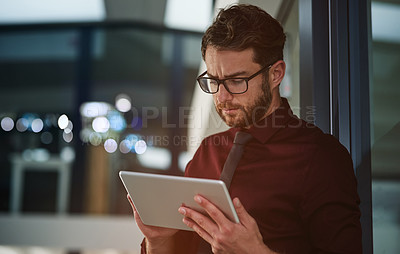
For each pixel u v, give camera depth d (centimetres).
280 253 115
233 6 132
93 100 787
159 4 680
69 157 672
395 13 146
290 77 208
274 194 123
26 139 676
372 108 157
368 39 159
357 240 113
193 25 765
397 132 144
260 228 123
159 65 825
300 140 128
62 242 539
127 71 813
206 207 101
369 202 153
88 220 567
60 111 741
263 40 124
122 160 663
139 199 116
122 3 696
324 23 164
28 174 667
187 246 138
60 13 737
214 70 125
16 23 766
